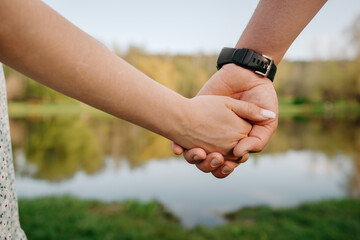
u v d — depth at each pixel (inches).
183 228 194.4
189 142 40.9
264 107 48.5
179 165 512.4
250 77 48.6
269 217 222.8
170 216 240.1
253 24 47.0
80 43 24.5
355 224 198.2
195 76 2305.6
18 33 20.8
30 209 209.5
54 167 491.5
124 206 235.3
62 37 23.1
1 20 19.9
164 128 36.3
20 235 29.3
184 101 36.9
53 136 899.4
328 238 174.6
